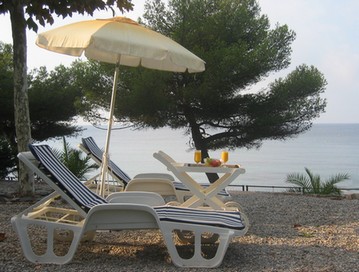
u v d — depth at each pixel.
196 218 4.75
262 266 4.59
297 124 16.77
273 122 15.84
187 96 15.08
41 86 17.61
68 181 4.94
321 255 5.02
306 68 16.98
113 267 4.49
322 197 11.68
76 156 11.51
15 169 15.62
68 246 5.33
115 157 73.25
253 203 9.06
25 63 8.43
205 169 6.03
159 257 4.96
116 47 5.33
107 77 15.99
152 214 4.55
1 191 10.95
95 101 16.12
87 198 5.00
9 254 4.82
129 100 15.05
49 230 4.56
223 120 16.59
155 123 15.85
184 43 15.50
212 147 16.98
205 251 5.29
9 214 7.23
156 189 6.72
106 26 5.57
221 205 6.21
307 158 79.00
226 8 16.05
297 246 5.45
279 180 41.19
